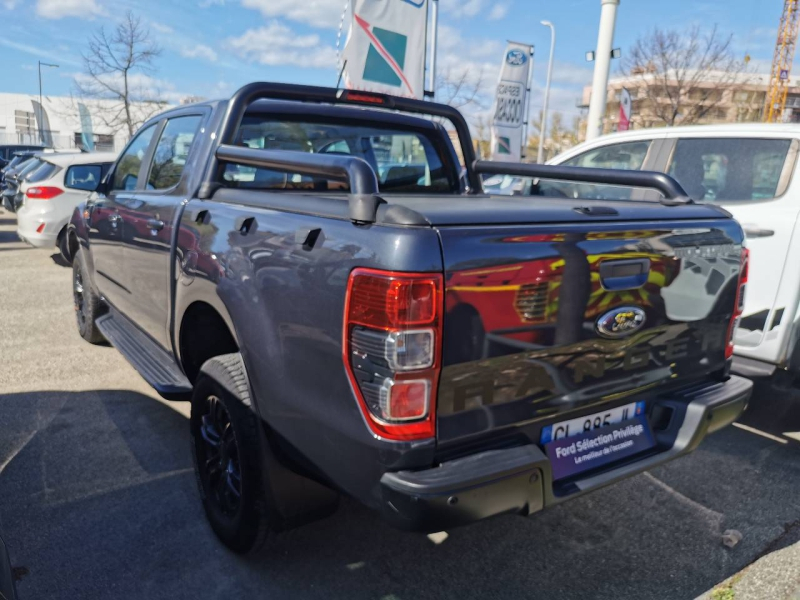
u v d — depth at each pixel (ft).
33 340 18.92
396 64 26.45
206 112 10.89
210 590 8.25
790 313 12.81
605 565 8.97
